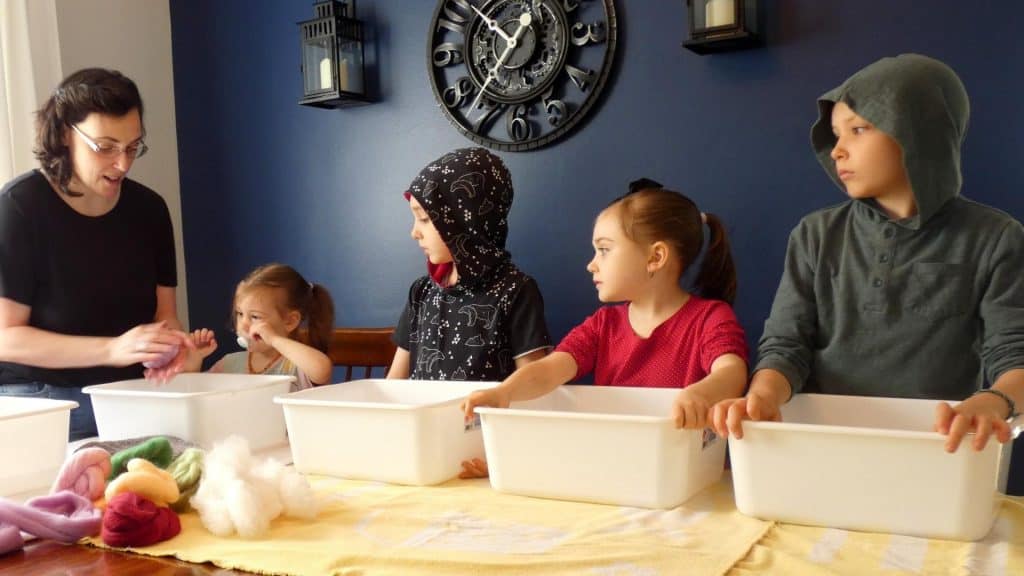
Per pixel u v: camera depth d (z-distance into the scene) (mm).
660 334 1461
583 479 1011
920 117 1176
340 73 2438
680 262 1468
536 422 1024
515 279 1729
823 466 890
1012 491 1775
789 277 1354
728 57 1996
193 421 1277
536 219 2273
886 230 1271
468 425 1181
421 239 1729
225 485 948
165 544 891
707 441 1072
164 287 2018
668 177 2086
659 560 794
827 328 1319
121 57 2725
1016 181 1726
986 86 1743
